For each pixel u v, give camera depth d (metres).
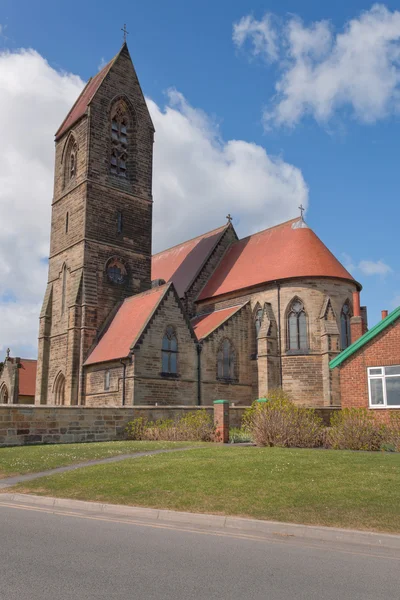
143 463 21.92
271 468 19.70
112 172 62.62
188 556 11.12
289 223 60.50
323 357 50.88
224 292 59.47
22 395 76.75
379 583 9.64
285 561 10.94
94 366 52.22
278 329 53.28
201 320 59.97
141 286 62.03
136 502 16.38
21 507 16.56
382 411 33.72
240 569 10.30
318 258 54.72
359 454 23.25
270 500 15.72
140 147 65.06
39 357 60.16
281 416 30.23
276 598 8.75
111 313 58.25
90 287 57.28
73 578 9.44
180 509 15.44
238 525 14.07
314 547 12.18
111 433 35.28
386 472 18.67
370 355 34.84
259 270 57.84
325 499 15.56
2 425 30.86
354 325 46.84
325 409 45.28
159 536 12.92
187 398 49.62
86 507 16.42
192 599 8.59
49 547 11.51
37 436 32.09
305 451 24.56
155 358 48.09
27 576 9.50
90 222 59.00
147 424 36.88
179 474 19.34
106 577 9.55
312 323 52.28
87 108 61.09
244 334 55.56
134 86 65.69
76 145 62.84
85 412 34.28
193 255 69.06
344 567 10.60
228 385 52.88
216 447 27.55
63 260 61.19
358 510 14.46
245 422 36.09
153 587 9.10
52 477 20.17
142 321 50.06
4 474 21.45
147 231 64.00
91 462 23.75
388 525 13.30
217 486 17.45
